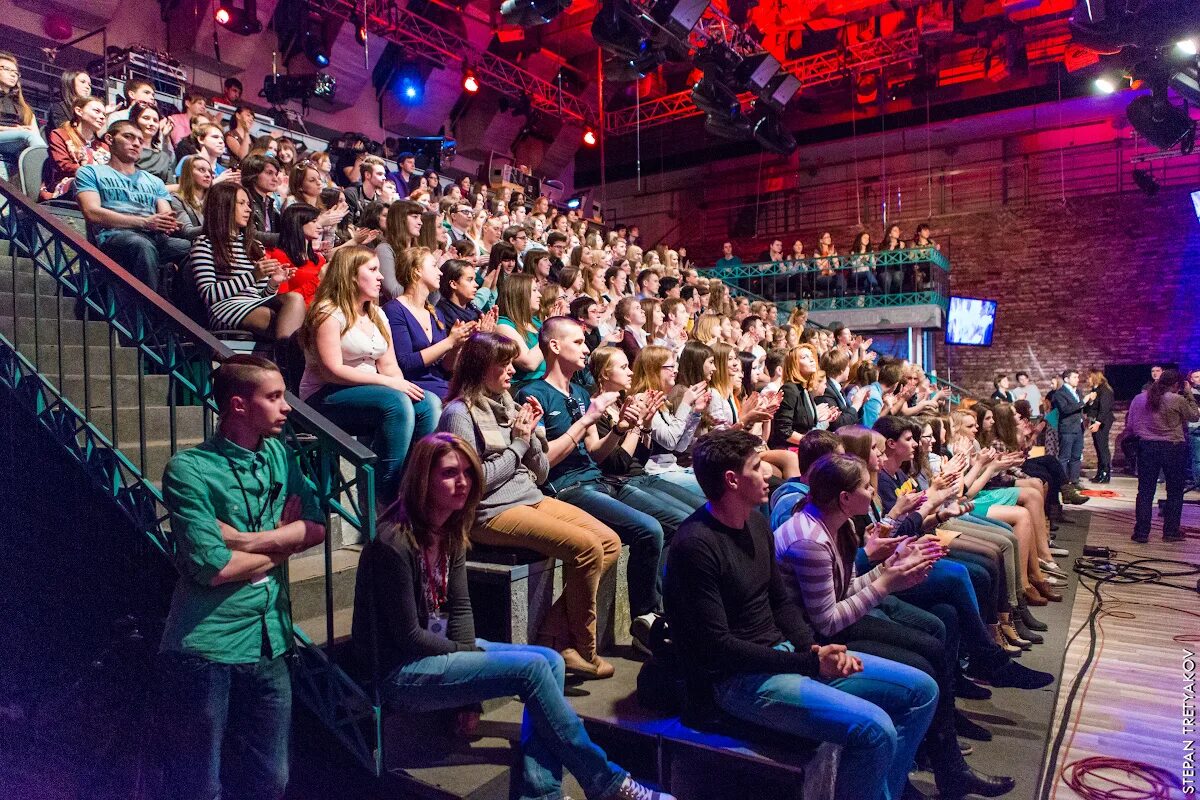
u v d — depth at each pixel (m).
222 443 2.07
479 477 2.26
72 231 2.79
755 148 16.11
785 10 13.25
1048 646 4.16
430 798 2.21
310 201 5.12
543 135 15.74
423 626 2.23
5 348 3.02
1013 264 13.71
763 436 4.93
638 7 7.82
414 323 3.53
